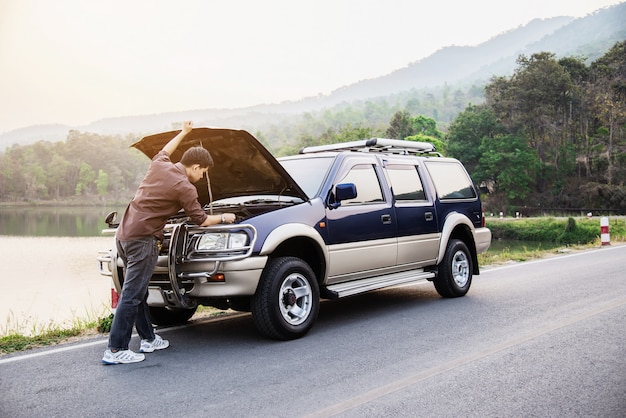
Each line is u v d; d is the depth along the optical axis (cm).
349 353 482
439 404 353
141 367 452
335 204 591
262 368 441
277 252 575
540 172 8356
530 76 8431
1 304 2325
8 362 478
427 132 12281
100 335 586
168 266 493
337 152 668
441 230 739
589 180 8038
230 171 593
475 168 8512
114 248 570
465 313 647
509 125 8456
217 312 703
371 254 626
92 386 404
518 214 6700
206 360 470
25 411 355
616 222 4316
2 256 5312
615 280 870
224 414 342
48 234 8812
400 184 697
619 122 7988
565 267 1074
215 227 500
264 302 513
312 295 548
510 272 1027
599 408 340
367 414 338
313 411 345
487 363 441
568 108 8581
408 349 491
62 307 2109
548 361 443
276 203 586
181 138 499
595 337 514
